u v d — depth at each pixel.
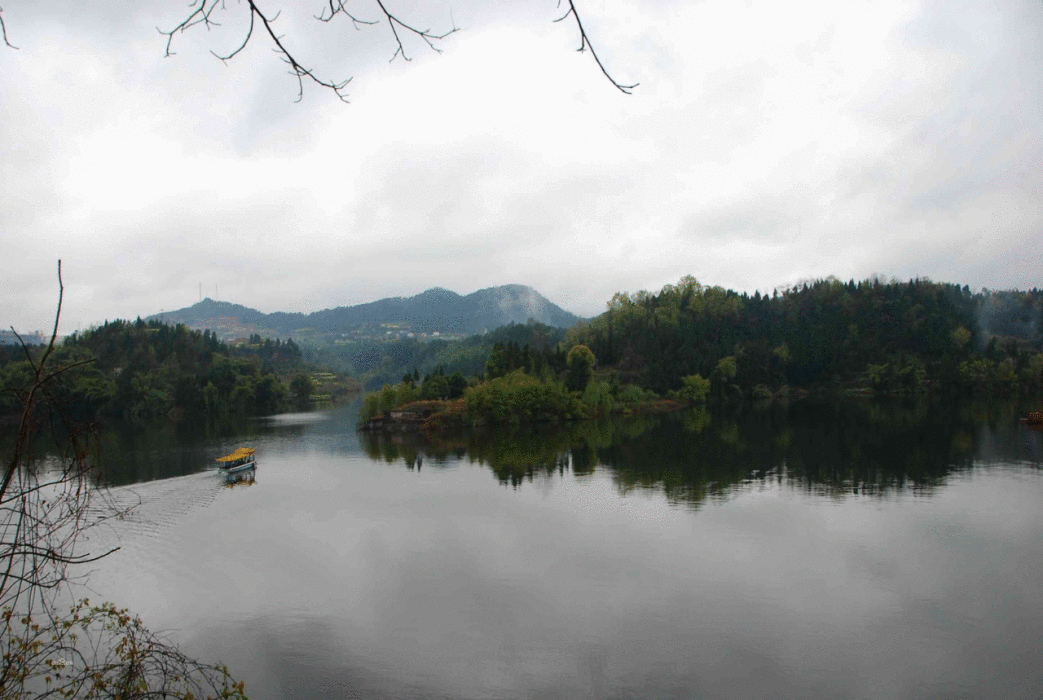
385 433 114.00
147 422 147.75
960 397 157.88
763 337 198.38
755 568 37.09
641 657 27.41
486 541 43.31
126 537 45.56
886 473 63.66
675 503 52.34
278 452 90.75
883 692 24.75
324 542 44.06
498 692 25.05
